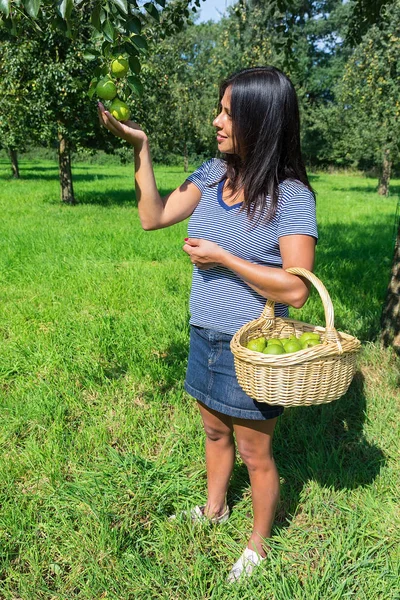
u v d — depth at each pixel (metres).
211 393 2.13
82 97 12.35
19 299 5.88
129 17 1.86
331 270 6.99
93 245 8.41
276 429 3.24
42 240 8.66
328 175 37.09
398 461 2.98
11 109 12.58
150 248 8.27
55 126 12.81
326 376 1.76
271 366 1.72
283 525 2.57
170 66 16.28
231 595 2.13
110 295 5.84
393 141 15.30
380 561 2.30
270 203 1.86
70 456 2.98
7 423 3.36
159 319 4.90
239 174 1.98
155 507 2.64
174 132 19.91
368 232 10.95
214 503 2.54
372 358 3.97
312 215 1.87
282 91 1.80
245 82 1.81
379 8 5.08
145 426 3.30
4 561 2.32
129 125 2.01
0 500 2.69
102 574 2.23
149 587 2.20
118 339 4.47
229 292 2.01
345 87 20.42
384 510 2.60
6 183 22.30
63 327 4.86
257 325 2.00
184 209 2.21
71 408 3.50
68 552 2.39
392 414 3.43
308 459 2.92
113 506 2.64
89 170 34.59
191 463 2.96
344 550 2.34
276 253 1.93
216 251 1.88
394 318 3.99
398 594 2.12
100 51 1.90
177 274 6.72
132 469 2.87
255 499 2.25
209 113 28.52
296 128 1.86
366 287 6.15
